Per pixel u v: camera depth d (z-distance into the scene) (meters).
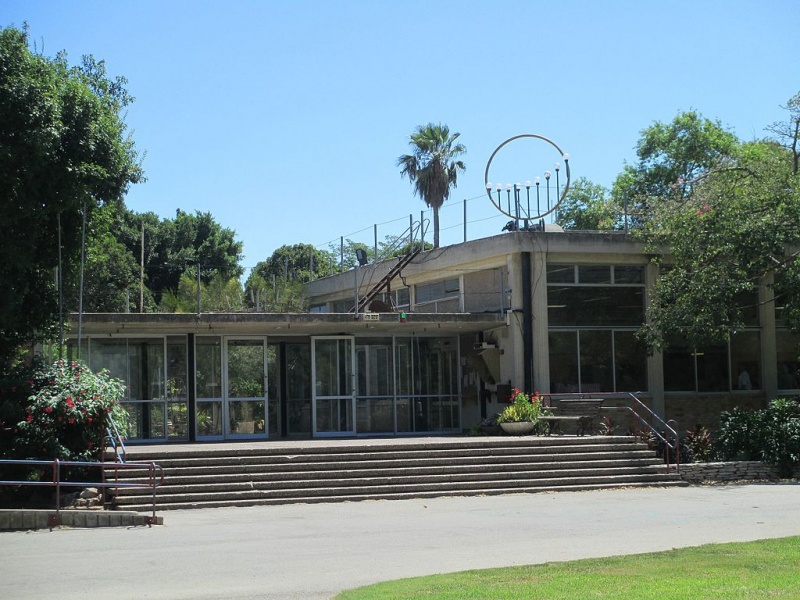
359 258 35.16
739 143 50.22
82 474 17.91
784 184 24.28
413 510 16.62
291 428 28.36
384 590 9.09
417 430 28.36
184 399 25.75
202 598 9.09
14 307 19.14
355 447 19.83
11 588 9.84
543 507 16.83
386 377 28.25
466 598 8.51
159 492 17.55
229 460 18.86
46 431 17.41
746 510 16.09
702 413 28.05
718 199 24.64
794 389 29.20
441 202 54.25
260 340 26.64
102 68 24.70
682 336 28.12
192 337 26.00
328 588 9.59
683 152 49.69
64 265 20.84
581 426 23.47
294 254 62.94
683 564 10.37
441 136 54.84
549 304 26.92
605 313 27.41
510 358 26.75
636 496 18.55
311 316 24.95
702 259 24.47
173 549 12.46
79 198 18.92
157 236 57.69
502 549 12.10
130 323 23.53
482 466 19.80
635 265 27.89
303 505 17.55
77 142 19.16
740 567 10.16
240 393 26.27
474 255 28.17
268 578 10.25
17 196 18.38
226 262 59.34
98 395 17.97
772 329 29.05
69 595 9.40
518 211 27.80
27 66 18.75
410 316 25.75
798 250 26.80
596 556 11.28
